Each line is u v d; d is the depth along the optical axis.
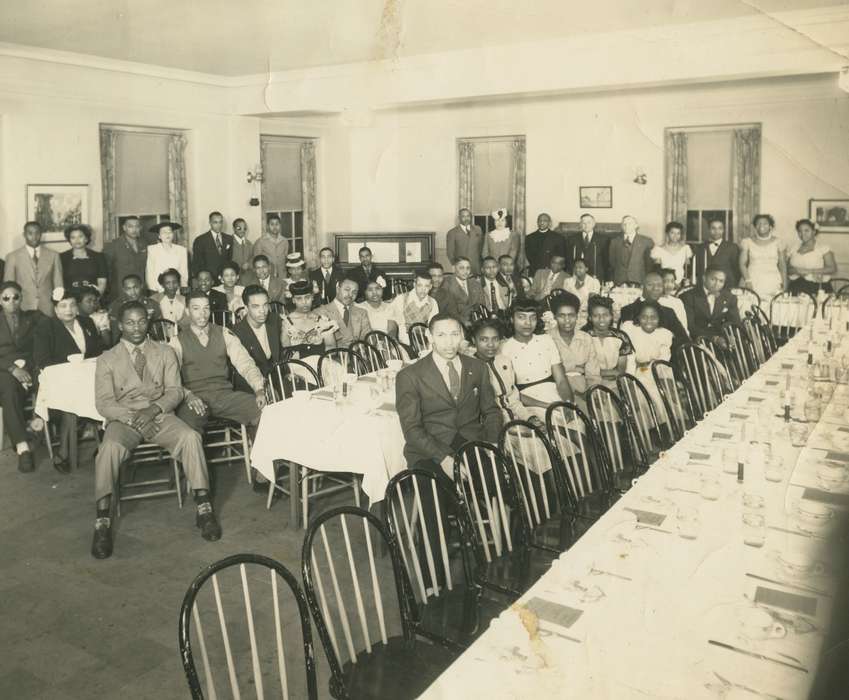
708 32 3.57
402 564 2.18
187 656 1.69
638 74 3.93
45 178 7.24
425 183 6.83
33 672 2.63
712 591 1.79
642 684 1.45
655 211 5.00
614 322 5.18
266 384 4.65
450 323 3.34
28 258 6.46
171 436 3.84
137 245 7.56
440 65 5.86
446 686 1.47
